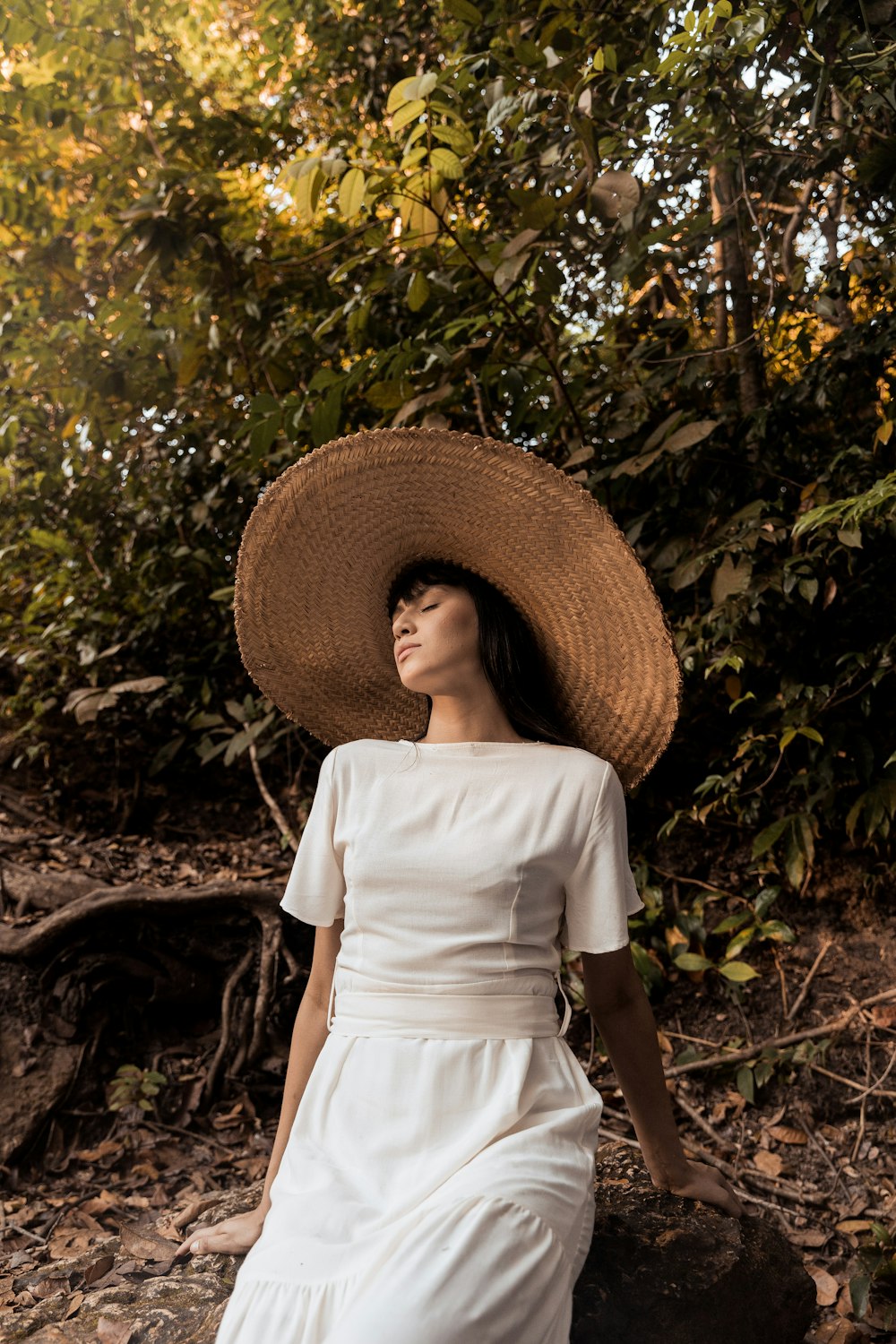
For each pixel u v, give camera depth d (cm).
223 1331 127
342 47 360
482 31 279
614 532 162
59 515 386
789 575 256
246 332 333
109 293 399
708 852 310
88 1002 277
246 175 390
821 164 247
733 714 307
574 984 290
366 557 180
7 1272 205
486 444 163
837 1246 225
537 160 274
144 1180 246
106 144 365
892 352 266
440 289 265
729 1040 281
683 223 252
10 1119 252
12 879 303
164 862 343
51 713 386
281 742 380
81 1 336
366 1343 110
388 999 149
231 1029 286
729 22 218
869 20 221
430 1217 123
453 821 154
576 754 161
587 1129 145
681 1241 170
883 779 274
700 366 286
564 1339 127
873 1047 267
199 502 356
